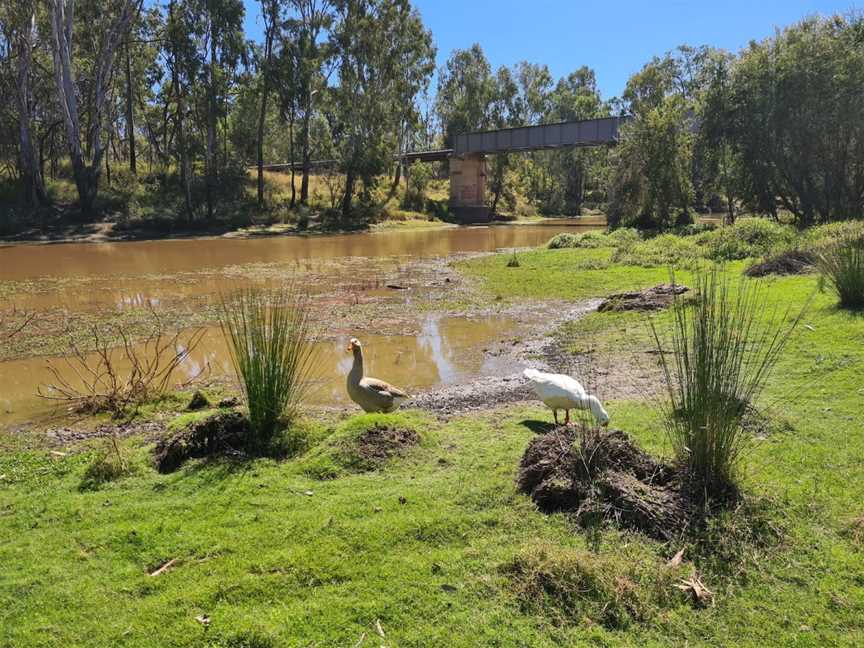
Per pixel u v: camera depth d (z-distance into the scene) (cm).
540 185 7625
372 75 4828
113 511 481
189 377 967
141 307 1513
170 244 3397
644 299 1316
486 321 1348
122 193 4156
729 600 373
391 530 438
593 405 611
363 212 4994
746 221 2175
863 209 2473
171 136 4928
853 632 345
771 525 431
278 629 347
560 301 1541
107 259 2638
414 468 545
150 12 4450
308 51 4525
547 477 480
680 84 6488
